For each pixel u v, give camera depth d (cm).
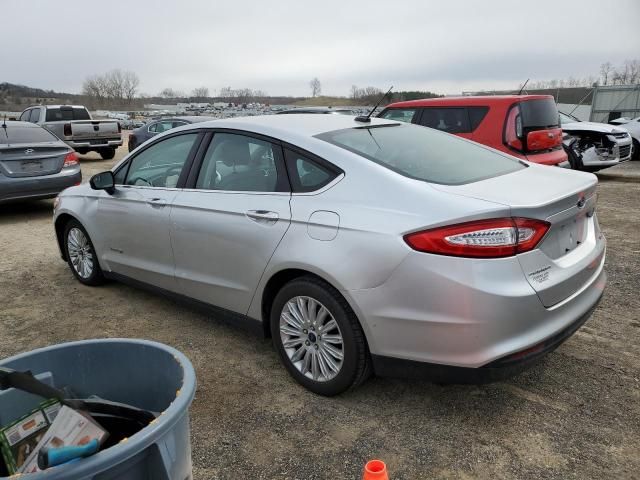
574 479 243
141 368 186
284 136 337
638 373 330
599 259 317
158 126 1465
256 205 334
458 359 258
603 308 430
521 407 299
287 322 324
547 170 346
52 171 839
